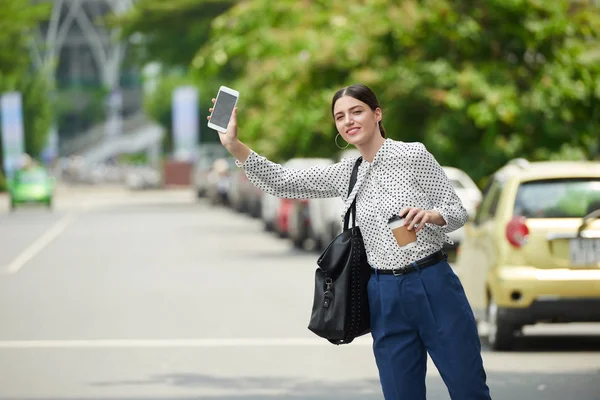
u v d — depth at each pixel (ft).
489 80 98.53
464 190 98.58
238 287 78.23
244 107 124.06
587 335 55.26
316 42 108.68
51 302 70.18
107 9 506.89
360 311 26.08
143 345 52.85
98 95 491.72
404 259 25.58
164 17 257.96
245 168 26.12
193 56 262.26
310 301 69.87
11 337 55.52
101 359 48.98
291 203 119.24
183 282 81.97
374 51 104.58
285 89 115.03
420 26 100.78
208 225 161.17
